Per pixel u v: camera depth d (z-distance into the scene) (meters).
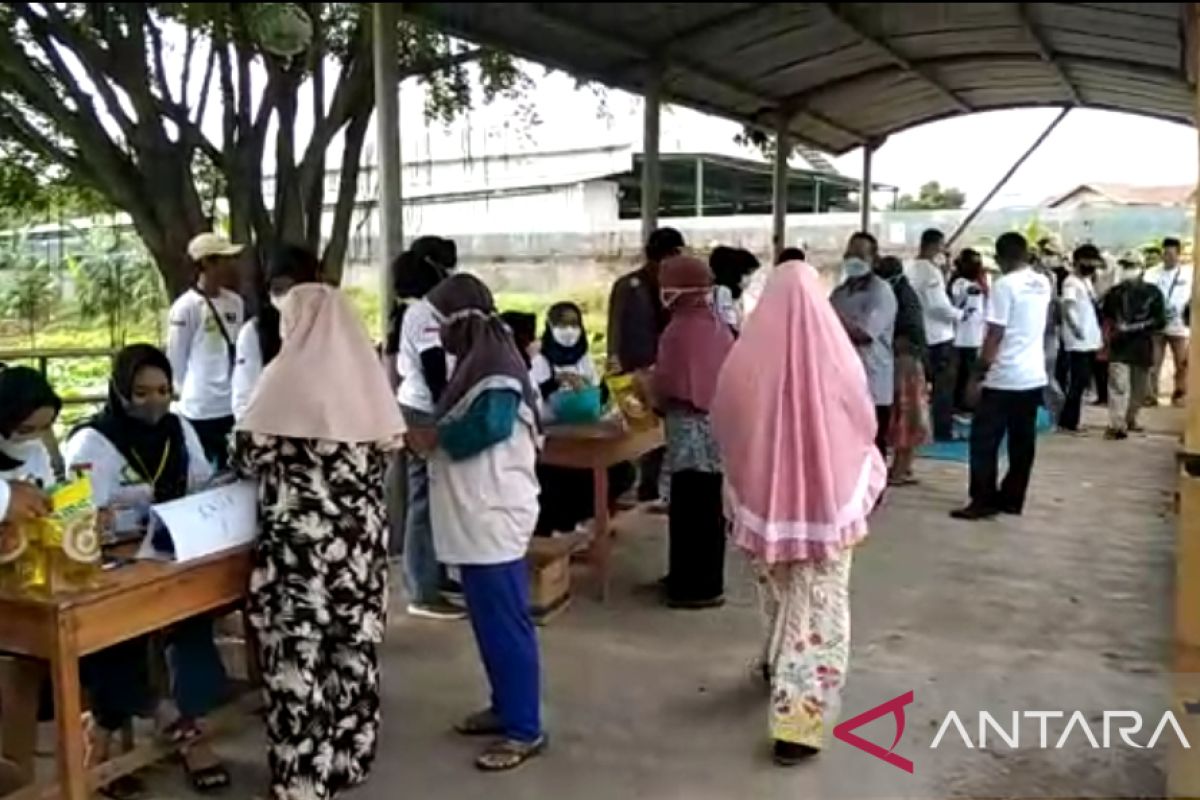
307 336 3.10
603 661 4.39
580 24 5.03
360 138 7.40
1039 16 6.07
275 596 3.10
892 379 7.26
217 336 4.70
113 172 6.74
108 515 3.17
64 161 7.04
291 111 7.19
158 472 3.31
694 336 4.82
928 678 4.21
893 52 7.69
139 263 9.48
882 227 14.43
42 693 3.19
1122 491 7.48
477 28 4.86
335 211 7.50
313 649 3.14
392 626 4.78
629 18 5.14
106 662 3.23
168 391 3.35
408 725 3.80
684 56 6.68
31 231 9.58
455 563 3.48
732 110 8.82
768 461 3.37
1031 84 9.32
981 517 6.71
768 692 4.07
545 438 5.05
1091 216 14.84
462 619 4.84
